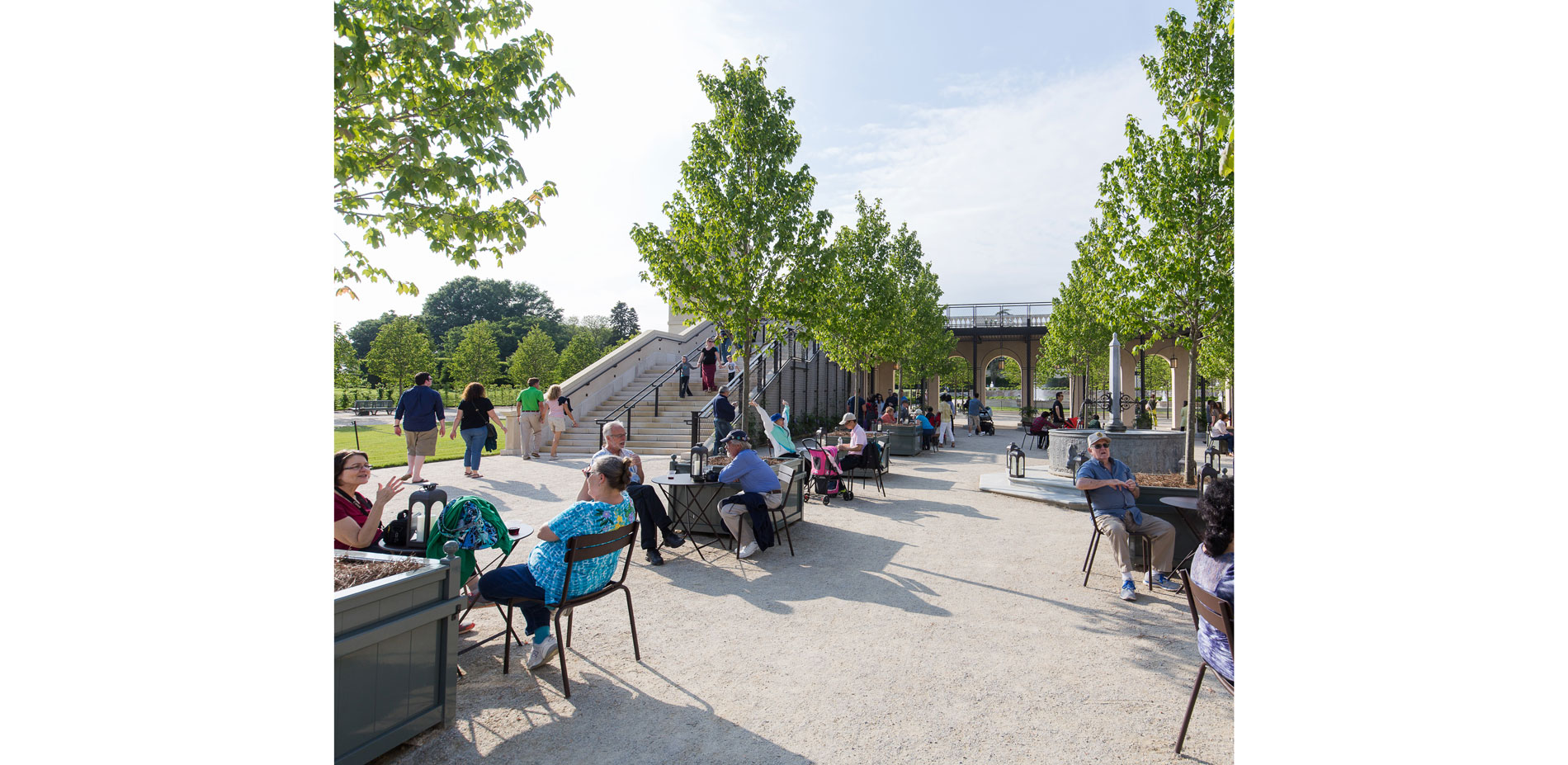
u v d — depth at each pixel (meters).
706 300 11.50
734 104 11.84
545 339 54.75
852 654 4.34
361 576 3.08
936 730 3.37
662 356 21.69
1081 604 5.37
